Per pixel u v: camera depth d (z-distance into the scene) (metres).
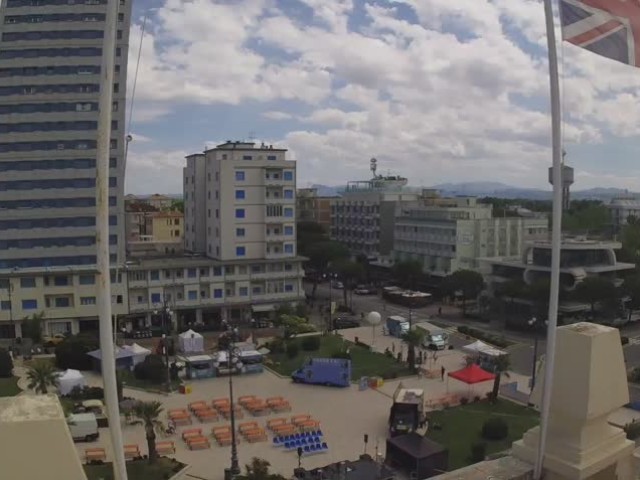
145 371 50.28
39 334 65.06
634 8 9.66
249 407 42.56
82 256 72.75
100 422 38.72
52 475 5.48
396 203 112.38
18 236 72.06
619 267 76.19
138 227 135.12
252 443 36.47
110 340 6.89
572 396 7.83
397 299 89.06
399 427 37.12
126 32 70.62
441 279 91.94
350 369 49.91
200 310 75.81
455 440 36.81
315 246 94.69
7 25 74.69
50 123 73.50
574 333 7.94
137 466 31.97
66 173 73.00
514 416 41.28
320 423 40.22
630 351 60.25
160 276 73.25
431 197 120.12
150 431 32.34
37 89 74.19
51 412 5.66
